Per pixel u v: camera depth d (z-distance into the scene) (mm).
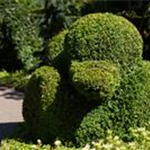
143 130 5969
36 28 16172
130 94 6055
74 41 6070
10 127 8023
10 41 16266
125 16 16297
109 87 5719
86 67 5828
